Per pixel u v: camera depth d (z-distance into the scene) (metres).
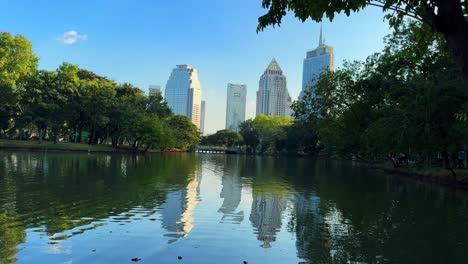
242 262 9.66
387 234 13.12
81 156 52.22
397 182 33.34
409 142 31.14
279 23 6.92
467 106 24.27
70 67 69.81
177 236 11.70
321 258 10.22
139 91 93.06
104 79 89.75
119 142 89.69
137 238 11.27
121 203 16.64
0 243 10.37
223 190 23.14
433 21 5.11
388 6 5.98
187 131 115.38
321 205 18.86
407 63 34.97
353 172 45.97
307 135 104.12
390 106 36.19
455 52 4.92
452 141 29.09
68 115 67.12
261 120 141.25
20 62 64.12
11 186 20.62
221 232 12.47
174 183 25.30
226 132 155.12
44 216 13.63
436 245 11.84
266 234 12.49
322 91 46.62
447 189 28.64
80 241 10.75
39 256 9.39
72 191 19.48
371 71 40.97
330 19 6.78
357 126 43.72
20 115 66.25
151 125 74.19
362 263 9.94
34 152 57.16
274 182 29.83
